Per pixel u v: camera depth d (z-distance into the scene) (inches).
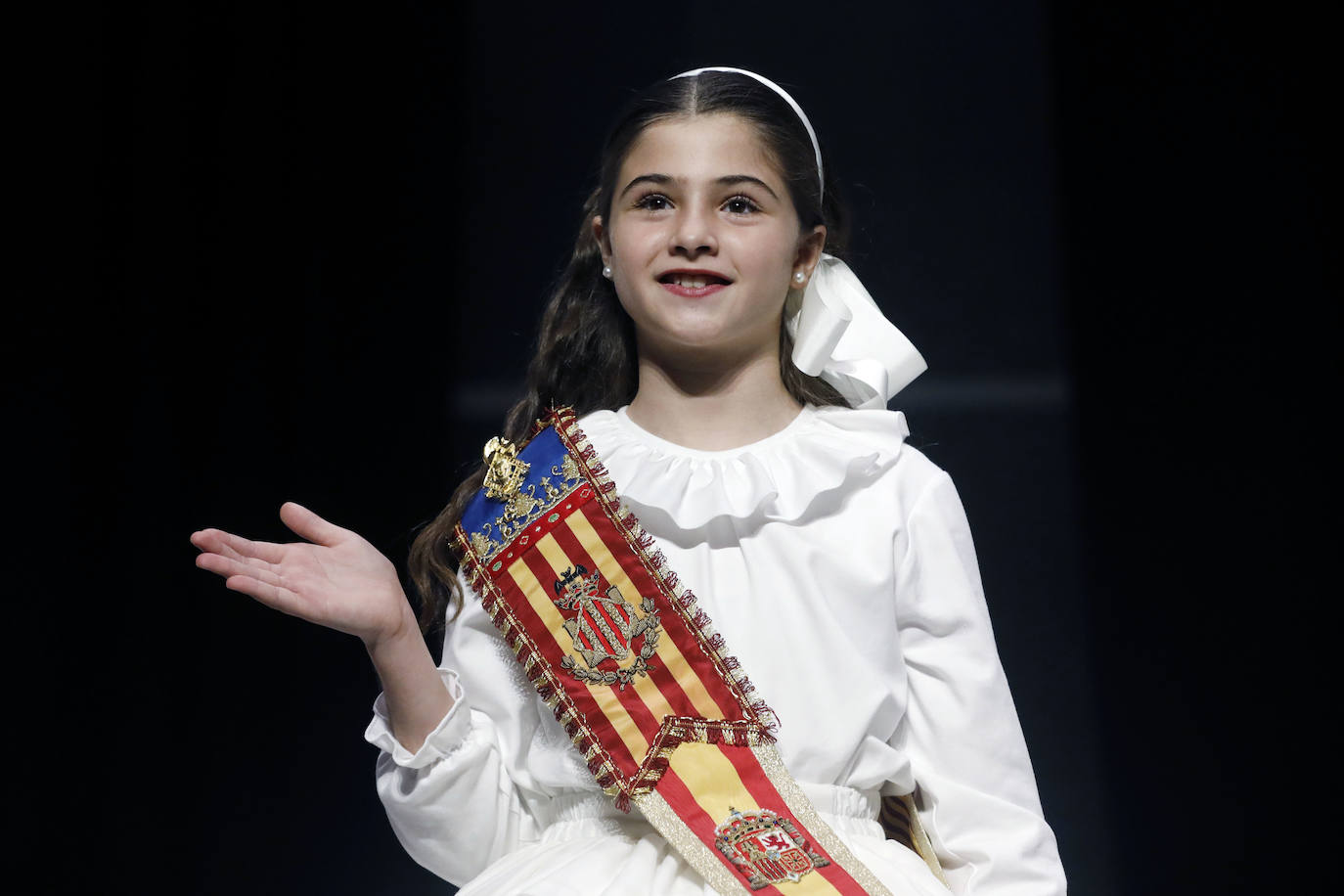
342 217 798.5
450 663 360.5
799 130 378.9
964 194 799.1
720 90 370.3
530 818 353.7
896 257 799.7
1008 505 790.5
